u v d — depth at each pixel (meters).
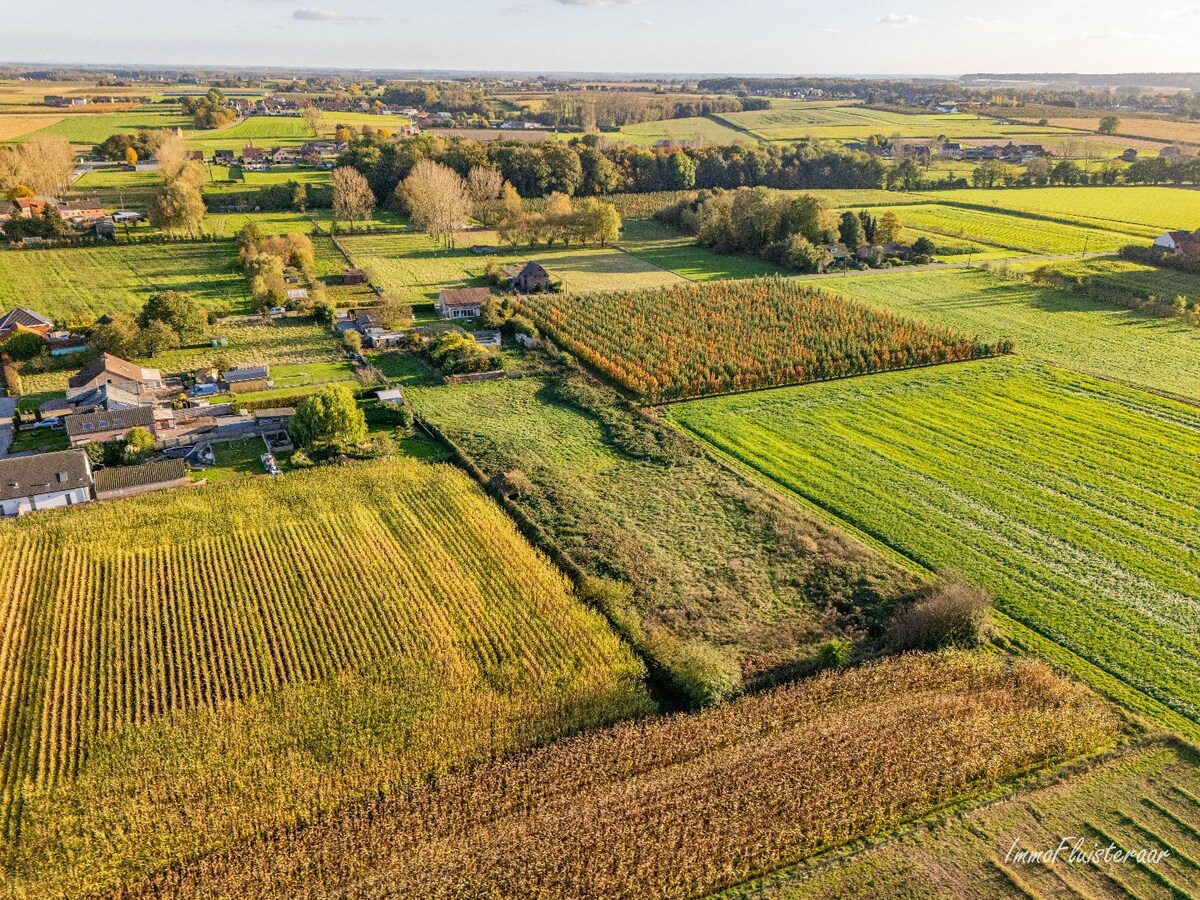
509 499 62.81
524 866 32.75
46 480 61.03
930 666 44.72
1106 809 35.91
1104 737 39.91
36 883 32.34
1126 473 67.00
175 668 44.59
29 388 82.94
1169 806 36.12
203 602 50.22
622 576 53.41
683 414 79.00
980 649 46.62
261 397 80.44
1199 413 78.69
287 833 34.69
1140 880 32.41
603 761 38.06
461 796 36.25
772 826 34.72
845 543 56.94
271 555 55.09
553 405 81.88
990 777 37.56
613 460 70.19
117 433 71.19
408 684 43.22
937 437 73.75
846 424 76.69
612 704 41.94
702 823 34.91
